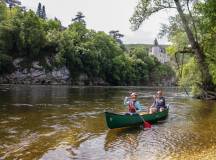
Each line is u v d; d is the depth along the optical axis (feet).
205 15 84.07
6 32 295.89
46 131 53.57
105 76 395.96
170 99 133.69
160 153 39.70
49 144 44.06
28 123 61.21
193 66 129.29
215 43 92.89
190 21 98.12
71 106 94.22
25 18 309.63
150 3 93.56
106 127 58.65
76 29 399.24
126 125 57.67
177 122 65.98
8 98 112.16
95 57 368.07
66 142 45.57
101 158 37.37
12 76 299.58
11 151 39.83
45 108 86.79
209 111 87.61
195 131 55.21
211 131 55.36
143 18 95.86
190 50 109.19
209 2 81.15
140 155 38.73
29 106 90.17
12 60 299.17
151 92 204.33
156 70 505.66
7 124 59.36
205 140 47.57
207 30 88.94
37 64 315.17
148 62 495.82
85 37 396.98
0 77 291.17
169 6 93.35
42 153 39.19
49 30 347.56
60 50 330.13
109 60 396.16
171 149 41.81
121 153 39.78
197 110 89.71
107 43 411.75
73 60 343.46
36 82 314.14
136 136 50.60
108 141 46.73
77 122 63.98
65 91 178.50
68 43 344.90
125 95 157.58
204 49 95.61
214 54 98.02
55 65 326.44
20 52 306.35
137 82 456.45
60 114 75.61
